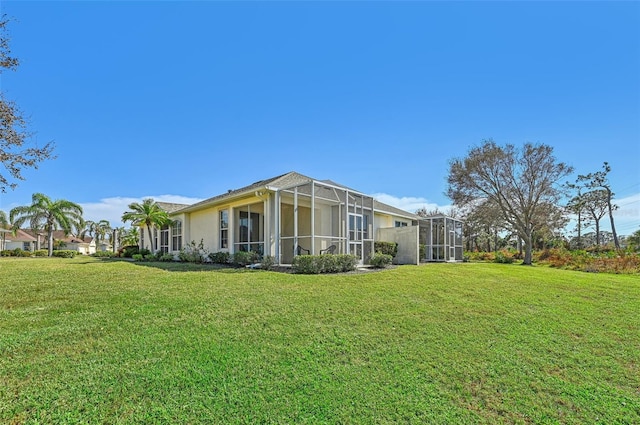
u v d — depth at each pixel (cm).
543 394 337
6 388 321
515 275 1201
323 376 358
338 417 288
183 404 301
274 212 1321
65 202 3641
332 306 627
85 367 365
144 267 1254
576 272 1533
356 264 1253
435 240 2209
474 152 2439
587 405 320
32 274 1021
